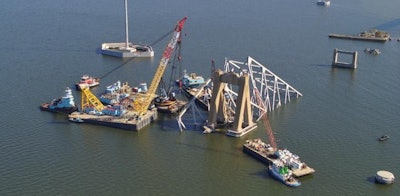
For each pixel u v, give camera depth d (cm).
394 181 17225
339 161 18462
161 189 16562
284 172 17038
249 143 19262
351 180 17250
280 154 18062
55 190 16312
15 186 16475
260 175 17488
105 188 16500
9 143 19275
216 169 17862
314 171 17625
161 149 19200
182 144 19612
